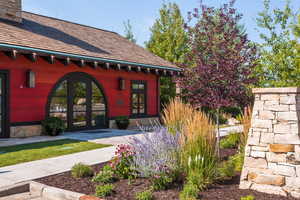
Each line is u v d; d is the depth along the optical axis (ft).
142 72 49.26
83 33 47.29
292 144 11.59
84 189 13.07
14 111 31.27
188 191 11.44
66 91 37.27
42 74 34.09
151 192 12.32
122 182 14.06
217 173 13.73
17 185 13.83
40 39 33.94
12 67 31.09
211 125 15.01
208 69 19.95
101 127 42.24
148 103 50.88
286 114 11.87
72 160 19.39
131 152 15.16
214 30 20.62
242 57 20.08
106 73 42.75
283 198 11.28
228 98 20.16
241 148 18.98
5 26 33.19
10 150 23.30
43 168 17.11
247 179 12.65
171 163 13.65
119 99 44.93
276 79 28.68
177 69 50.03
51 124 32.50
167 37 68.03
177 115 20.35
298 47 26.11
